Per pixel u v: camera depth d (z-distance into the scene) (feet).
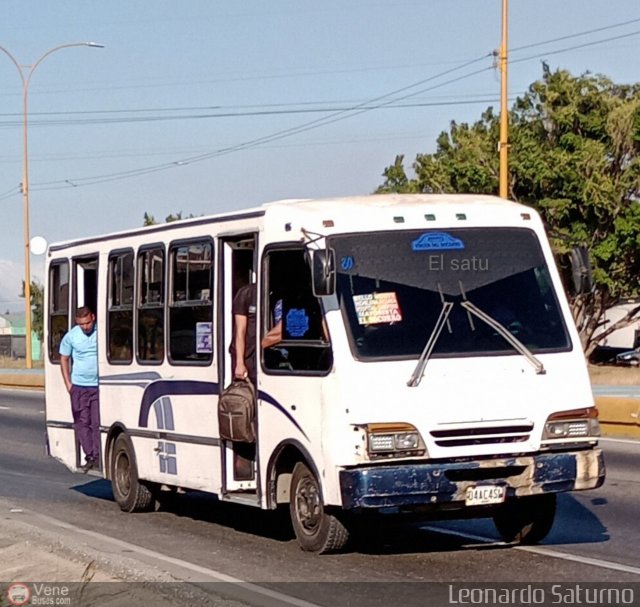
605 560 32.71
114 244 45.62
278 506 35.86
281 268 34.42
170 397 41.06
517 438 31.83
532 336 32.91
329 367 31.81
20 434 80.74
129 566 31.14
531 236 34.32
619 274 140.67
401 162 165.37
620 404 67.10
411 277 32.78
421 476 30.76
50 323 51.52
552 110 135.95
